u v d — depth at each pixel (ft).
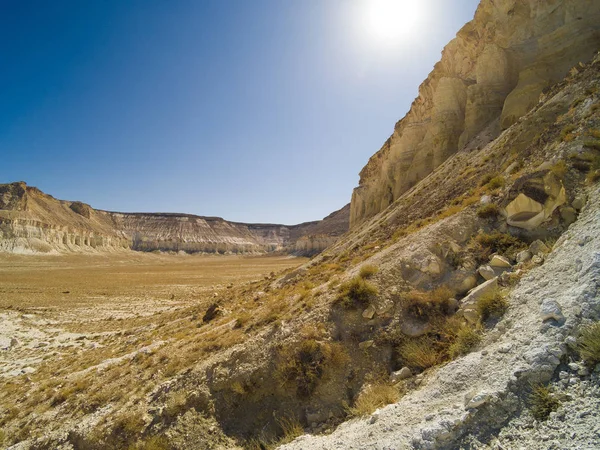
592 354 12.64
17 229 422.82
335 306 29.14
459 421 13.41
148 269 362.53
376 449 14.75
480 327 20.39
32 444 30.22
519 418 12.51
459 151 84.53
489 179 43.47
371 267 32.04
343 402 21.80
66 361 62.49
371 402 20.06
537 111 50.06
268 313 38.22
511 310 19.58
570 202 24.84
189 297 149.38
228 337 36.55
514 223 28.22
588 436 10.21
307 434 20.18
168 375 33.37
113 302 143.23
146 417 26.81
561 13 73.56
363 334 25.95
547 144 35.09
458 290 26.21
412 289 27.91
